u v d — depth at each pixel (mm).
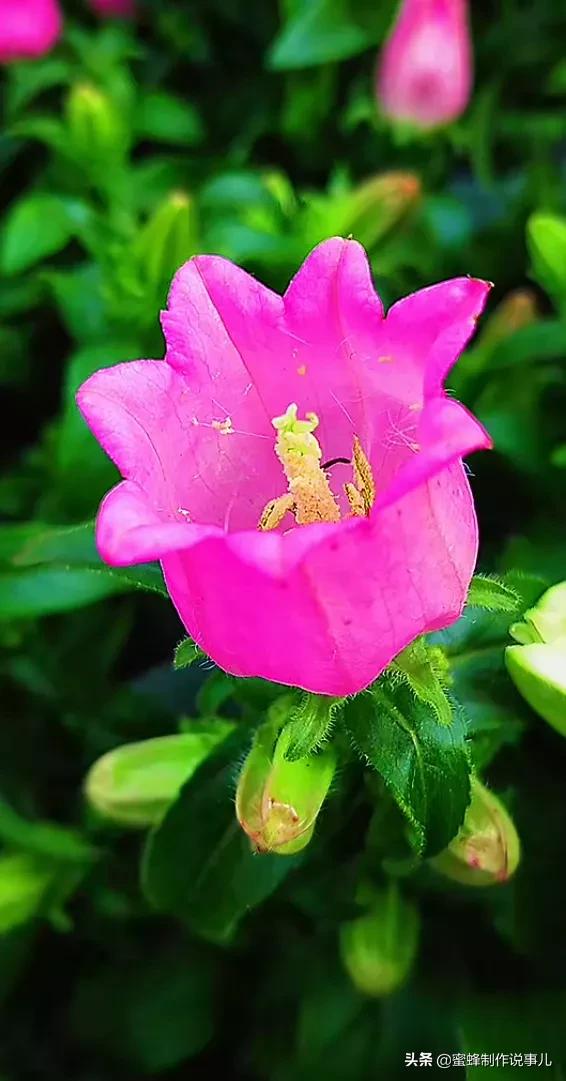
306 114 271
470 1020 155
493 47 267
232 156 265
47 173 259
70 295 214
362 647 101
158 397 109
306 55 257
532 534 178
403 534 97
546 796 156
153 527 93
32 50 268
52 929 206
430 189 256
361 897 146
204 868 136
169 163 256
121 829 168
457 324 98
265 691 125
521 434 180
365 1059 168
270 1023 190
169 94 287
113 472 194
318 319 111
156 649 204
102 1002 194
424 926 170
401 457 119
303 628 98
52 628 207
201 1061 197
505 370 190
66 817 204
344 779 128
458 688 129
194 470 117
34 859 177
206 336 112
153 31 302
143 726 176
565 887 155
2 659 206
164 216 188
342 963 169
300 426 116
